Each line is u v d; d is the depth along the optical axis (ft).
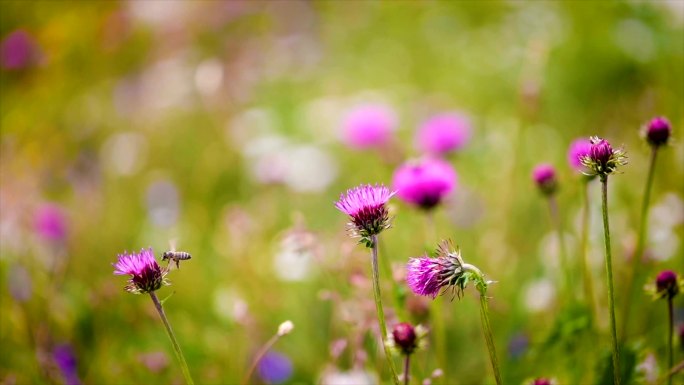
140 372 4.96
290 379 5.04
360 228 3.99
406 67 9.33
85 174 7.79
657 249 5.01
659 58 7.35
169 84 9.29
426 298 4.65
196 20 10.71
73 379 4.93
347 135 6.48
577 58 7.77
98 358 5.02
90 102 9.28
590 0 8.29
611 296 3.98
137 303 5.48
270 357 4.93
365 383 4.63
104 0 10.93
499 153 7.08
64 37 10.25
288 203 6.85
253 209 6.65
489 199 6.26
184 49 10.33
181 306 5.54
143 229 6.68
